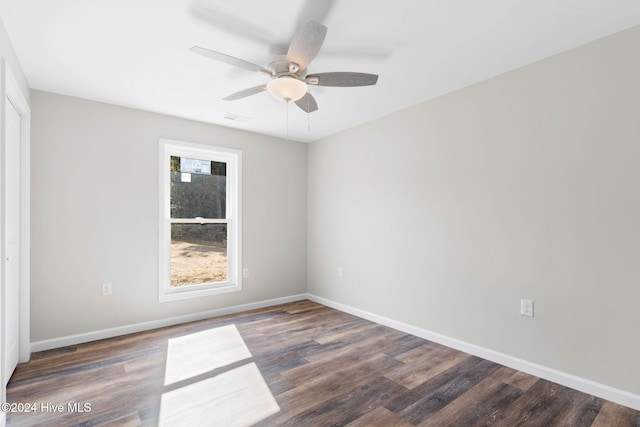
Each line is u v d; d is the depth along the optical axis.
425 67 2.43
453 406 1.98
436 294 3.00
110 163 3.12
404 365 2.53
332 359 2.63
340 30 1.96
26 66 2.39
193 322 3.55
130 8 1.76
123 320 3.18
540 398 2.06
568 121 2.20
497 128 2.57
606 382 2.04
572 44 2.13
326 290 4.30
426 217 3.09
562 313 2.22
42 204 2.79
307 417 1.87
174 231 3.63
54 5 1.73
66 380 2.27
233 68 2.43
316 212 4.48
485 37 2.04
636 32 1.94
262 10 1.78
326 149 4.30
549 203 2.29
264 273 4.21
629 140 1.96
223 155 3.94
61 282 2.87
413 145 3.21
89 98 2.99
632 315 1.95
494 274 2.59
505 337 2.52
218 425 1.79
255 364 2.54
